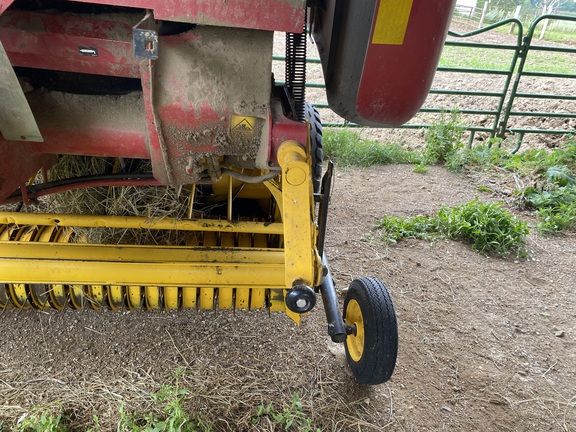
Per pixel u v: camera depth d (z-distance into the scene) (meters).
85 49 1.45
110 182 2.01
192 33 1.43
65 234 2.27
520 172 5.38
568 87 9.21
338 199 4.64
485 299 3.37
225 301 2.25
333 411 2.31
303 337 2.73
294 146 1.53
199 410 2.21
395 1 1.41
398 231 4.06
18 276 1.94
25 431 2.03
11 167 1.64
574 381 2.72
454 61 11.69
